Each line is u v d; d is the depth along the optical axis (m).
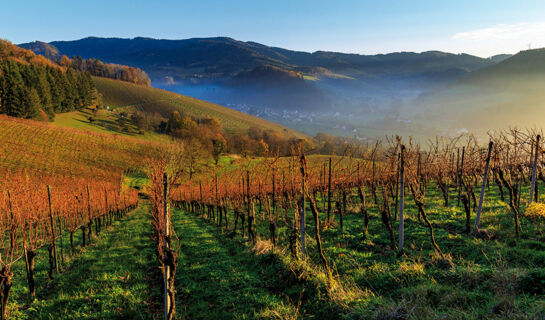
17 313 8.77
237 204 21.61
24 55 155.62
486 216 13.28
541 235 9.94
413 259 9.49
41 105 103.94
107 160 71.81
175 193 44.28
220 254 14.05
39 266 13.47
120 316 8.55
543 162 17.38
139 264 13.49
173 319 8.00
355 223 15.90
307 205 22.55
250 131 136.88
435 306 6.69
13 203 11.86
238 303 8.83
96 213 24.08
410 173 11.09
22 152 64.31
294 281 9.41
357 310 7.01
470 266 8.22
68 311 8.90
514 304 5.93
